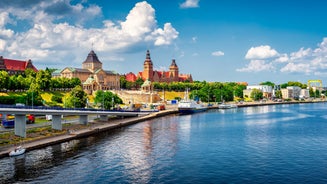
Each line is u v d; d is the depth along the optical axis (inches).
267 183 2610.7
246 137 4630.9
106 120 6604.3
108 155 3501.5
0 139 3978.8
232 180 2687.0
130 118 7150.6
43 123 5457.7
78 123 5841.5
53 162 3193.9
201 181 2659.9
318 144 4072.3
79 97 7677.2
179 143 4183.1
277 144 4087.1
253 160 3287.4
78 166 3065.9
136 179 2711.6
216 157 3417.8
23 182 2620.6
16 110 4028.1
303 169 2970.0
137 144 4119.1
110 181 2662.4
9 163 3137.3
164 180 2689.5
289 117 7805.1
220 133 5044.3
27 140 4020.7
